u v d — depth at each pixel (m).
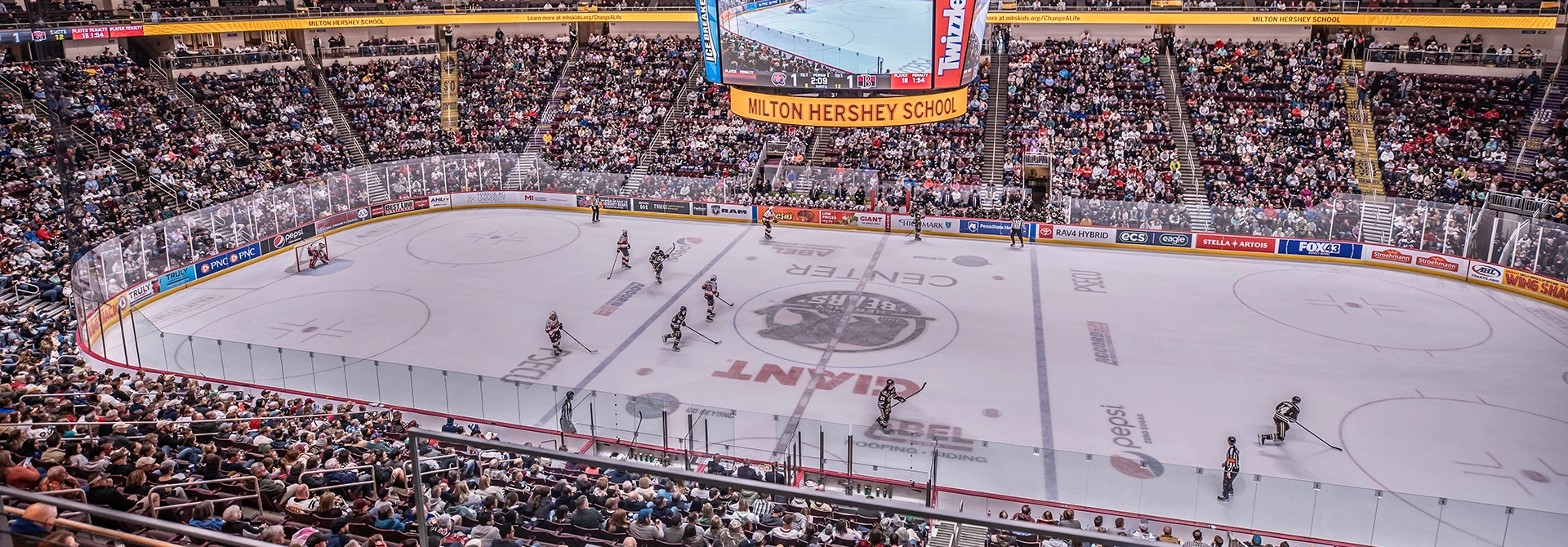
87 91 42.69
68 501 7.01
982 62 48.81
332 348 27.23
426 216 45.16
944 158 45.66
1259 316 30.39
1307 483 16.80
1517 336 28.45
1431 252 35.16
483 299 32.00
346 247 39.22
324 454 15.57
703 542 12.33
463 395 21.56
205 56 48.00
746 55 27.14
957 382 24.97
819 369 25.86
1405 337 28.38
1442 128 42.78
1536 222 32.03
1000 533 14.21
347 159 47.03
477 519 13.22
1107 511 18.20
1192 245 38.66
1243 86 47.50
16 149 37.72
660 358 26.67
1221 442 21.55
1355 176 41.59
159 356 24.39
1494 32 46.62
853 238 41.03
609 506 13.45
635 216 45.25
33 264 30.56
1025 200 41.59
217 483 13.62
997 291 33.16
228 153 42.69
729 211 44.03
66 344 24.77
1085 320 29.97
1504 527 15.28
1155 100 47.22
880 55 26.06
